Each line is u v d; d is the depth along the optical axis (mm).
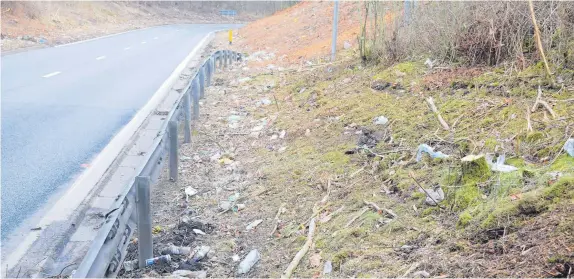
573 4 6527
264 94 11367
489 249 3479
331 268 3900
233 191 6000
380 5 9656
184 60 18719
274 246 4566
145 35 31484
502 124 5422
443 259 3555
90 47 22172
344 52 13016
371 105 7465
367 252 3949
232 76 14461
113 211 3605
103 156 7328
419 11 8836
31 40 22578
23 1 27578
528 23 6832
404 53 8922
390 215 4430
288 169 6238
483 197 4129
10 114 9422
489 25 7160
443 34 8031
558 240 3232
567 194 3615
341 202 5000
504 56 7125
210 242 4762
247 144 7855
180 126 9055
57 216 5363
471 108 6062
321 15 21859
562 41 6434
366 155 5922
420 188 4707
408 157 5477
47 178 6406
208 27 46469
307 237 4512
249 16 70562
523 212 3656
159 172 5613
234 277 4133
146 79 14031
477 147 5062
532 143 4809
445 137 5617
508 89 6250
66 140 8016
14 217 5301
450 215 4156
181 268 4281
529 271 3117
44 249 4715
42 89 11922
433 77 7508
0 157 7062
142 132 8672
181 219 5195
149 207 4234
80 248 4770
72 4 37281
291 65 14656
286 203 5359
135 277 4121
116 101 11016
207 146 7914
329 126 7320
